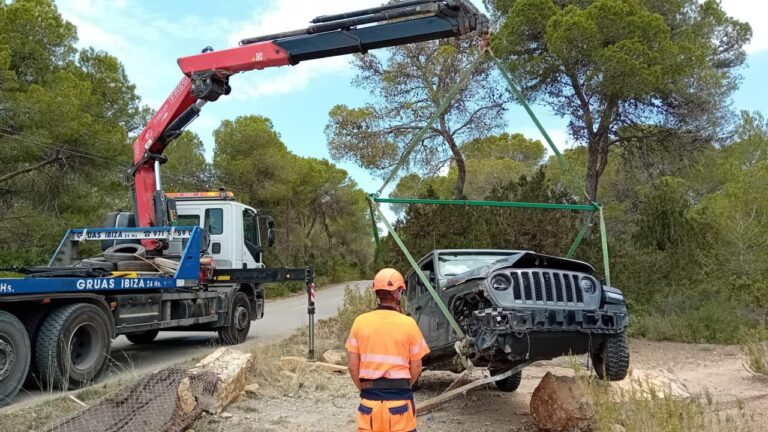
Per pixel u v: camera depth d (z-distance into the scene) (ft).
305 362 31.71
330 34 31.86
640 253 50.47
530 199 46.65
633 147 65.26
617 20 53.57
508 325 18.95
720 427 18.67
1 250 63.72
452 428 21.18
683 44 56.03
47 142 59.52
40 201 65.05
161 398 21.06
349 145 76.02
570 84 60.29
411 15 28.55
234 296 43.06
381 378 13.50
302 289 119.75
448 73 71.51
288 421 21.83
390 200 23.56
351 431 20.59
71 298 27.27
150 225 38.55
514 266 20.86
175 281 33.86
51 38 66.18
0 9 63.57
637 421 16.51
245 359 26.07
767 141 74.38
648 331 45.80
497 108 71.51
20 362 24.34
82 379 27.14
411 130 74.69
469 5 27.99
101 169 67.36
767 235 49.49
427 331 24.35
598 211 24.43
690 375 30.81
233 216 47.29
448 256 25.45
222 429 20.35
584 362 24.38
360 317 14.10
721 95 61.57
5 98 59.11
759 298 47.78
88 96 66.80
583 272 21.36
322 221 158.10
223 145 115.24
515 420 22.21
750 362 30.50
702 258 50.85
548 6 58.34
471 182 104.68
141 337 44.96
